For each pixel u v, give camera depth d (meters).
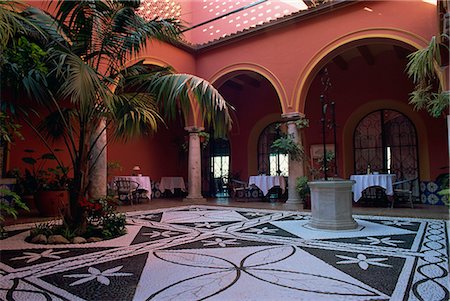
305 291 2.10
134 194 8.98
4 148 6.09
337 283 2.25
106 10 3.78
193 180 8.77
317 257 2.98
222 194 11.55
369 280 2.31
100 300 1.98
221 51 8.87
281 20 7.69
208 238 3.93
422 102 4.79
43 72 3.47
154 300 1.97
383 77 9.09
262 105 11.07
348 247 3.39
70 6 3.71
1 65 3.10
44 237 3.79
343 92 9.65
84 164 4.20
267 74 8.00
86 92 3.12
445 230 4.34
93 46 4.09
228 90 11.37
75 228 4.07
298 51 7.54
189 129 8.84
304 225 4.90
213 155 11.94
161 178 10.54
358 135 9.68
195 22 10.82
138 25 4.04
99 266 2.72
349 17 6.88
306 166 9.38
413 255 3.03
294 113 7.45
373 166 9.33
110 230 4.18
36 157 6.97
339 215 4.50
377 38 6.52
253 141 11.28
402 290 2.10
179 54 8.78
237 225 4.95
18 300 1.99
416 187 8.55
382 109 9.26
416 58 4.14
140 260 2.91
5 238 3.99
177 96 3.93
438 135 8.20
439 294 2.03
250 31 8.23
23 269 2.65
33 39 3.86
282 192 9.23
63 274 2.51
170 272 2.54
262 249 3.32
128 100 4.27
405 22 6.21
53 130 5.26
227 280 2.33
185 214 6.37
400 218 5.56
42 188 5.98
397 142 8.99
